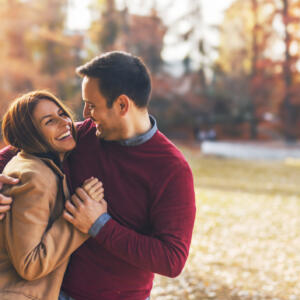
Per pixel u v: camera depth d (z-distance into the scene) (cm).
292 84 3641
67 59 3125
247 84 4122
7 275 167
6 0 2908
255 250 718
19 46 2903
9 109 179
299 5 3406
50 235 163
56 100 183
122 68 168
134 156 177
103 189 174
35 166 169
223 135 4066
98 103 170
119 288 176
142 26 3716
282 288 534
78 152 189
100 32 3372
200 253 682
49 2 3017
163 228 170
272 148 2900
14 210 162
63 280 181
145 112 179
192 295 484
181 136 3853
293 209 1062
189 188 176
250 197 1205
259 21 3791
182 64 4153
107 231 166
